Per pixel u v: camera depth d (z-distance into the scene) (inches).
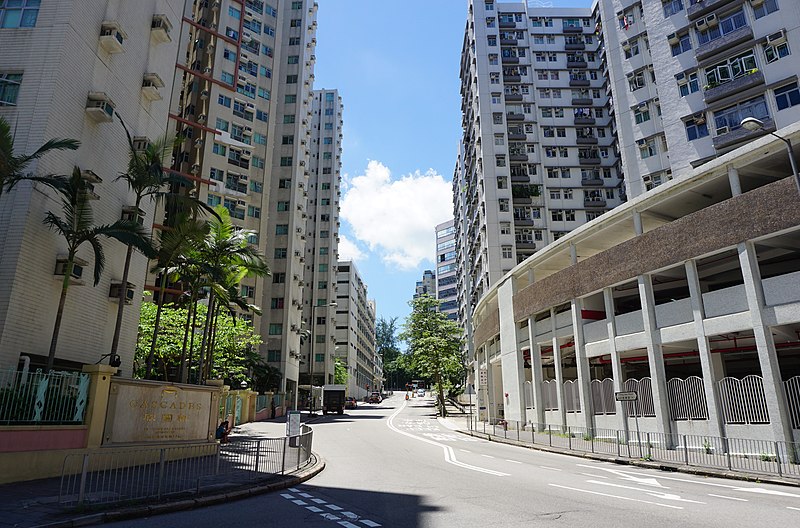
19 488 443.2
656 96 1744.6
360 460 735.1
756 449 717.3
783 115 1341.0
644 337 919.7
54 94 688.4
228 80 2253.9
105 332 796.6
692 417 824.9
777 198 720.3
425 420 1819.6
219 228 989.8
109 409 595.2
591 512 366.3
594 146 2701.8
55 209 681.0
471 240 3083.2
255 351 1957.4
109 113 781.9
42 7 722.8
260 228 2285.9
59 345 691.4
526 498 428.1
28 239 634.8
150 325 1261.1
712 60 1499.8
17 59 700.0
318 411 2706.7
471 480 543.2
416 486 502.9
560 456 848.3
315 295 3449.8
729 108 1449.3
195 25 2160.4
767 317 724.7
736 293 775.7
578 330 1095.6
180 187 1990.7
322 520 347.9
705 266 1050.7
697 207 1008.9
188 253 912.3
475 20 2842.0
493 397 1740.9
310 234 3575.3
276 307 2432.3
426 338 2182.6
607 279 1012.5
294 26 2878.9
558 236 2544.3
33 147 661.9
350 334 4224.9
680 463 677.9
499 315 1541.6
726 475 602.2
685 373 1357.0
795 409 689.6
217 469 514.3
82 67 747.4
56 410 528.1
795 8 1362.0
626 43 1863.9
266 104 2438.5
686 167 1513.3
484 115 2655.0
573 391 1122.7
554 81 2797.7
